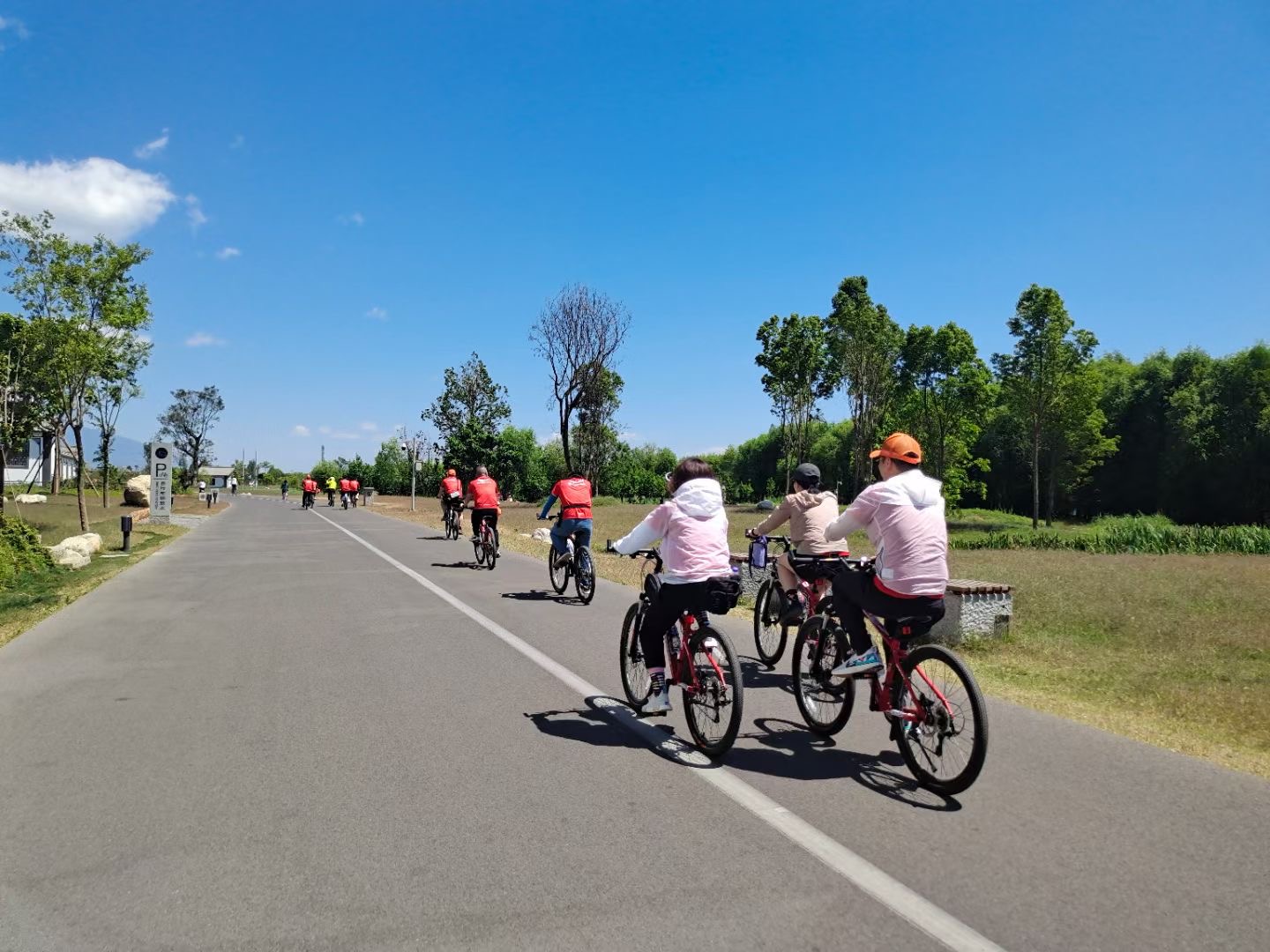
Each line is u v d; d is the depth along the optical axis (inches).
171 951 119.0
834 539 202.1
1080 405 1795.0
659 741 214.8
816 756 203.9
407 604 445.4
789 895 135.0
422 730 223.8
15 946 120.2
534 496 2746.1
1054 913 129.4
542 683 274.5
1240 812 168.6
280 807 170.7
